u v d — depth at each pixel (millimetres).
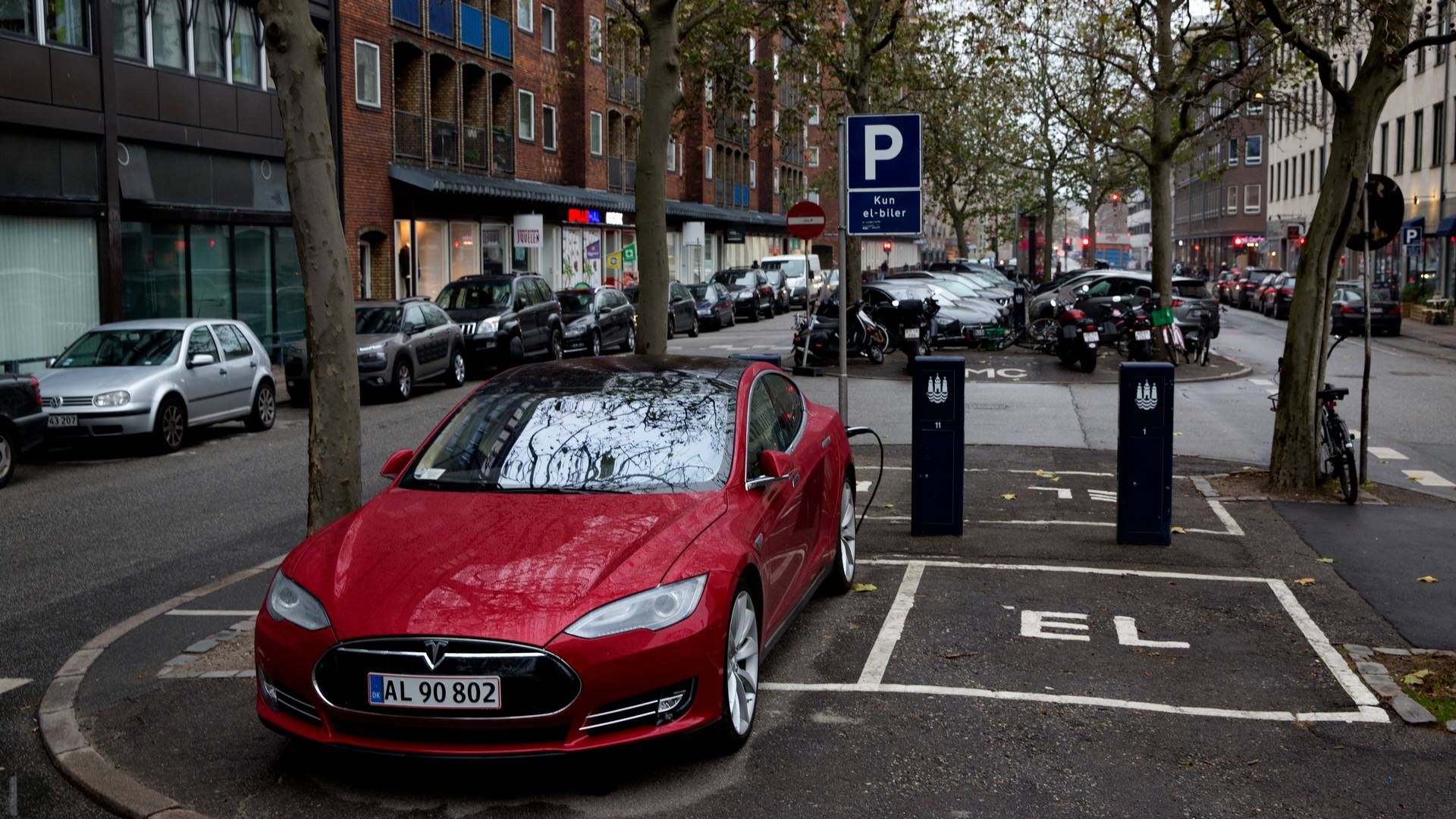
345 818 4457
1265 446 14703
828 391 20469
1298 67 18266
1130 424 8898
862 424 16516
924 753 5074
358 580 4742
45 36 20219
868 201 9781
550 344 26641
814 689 5852
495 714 4418
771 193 70812
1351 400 19234
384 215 30719
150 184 22844
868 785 4746
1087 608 7277
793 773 4859
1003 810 4527
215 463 14102
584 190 42344
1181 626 6930
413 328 21203
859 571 8211
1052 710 5594
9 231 19906
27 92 19781
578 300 29344
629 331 31250
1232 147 89562
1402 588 7746
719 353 29328
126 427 14367
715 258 59406
